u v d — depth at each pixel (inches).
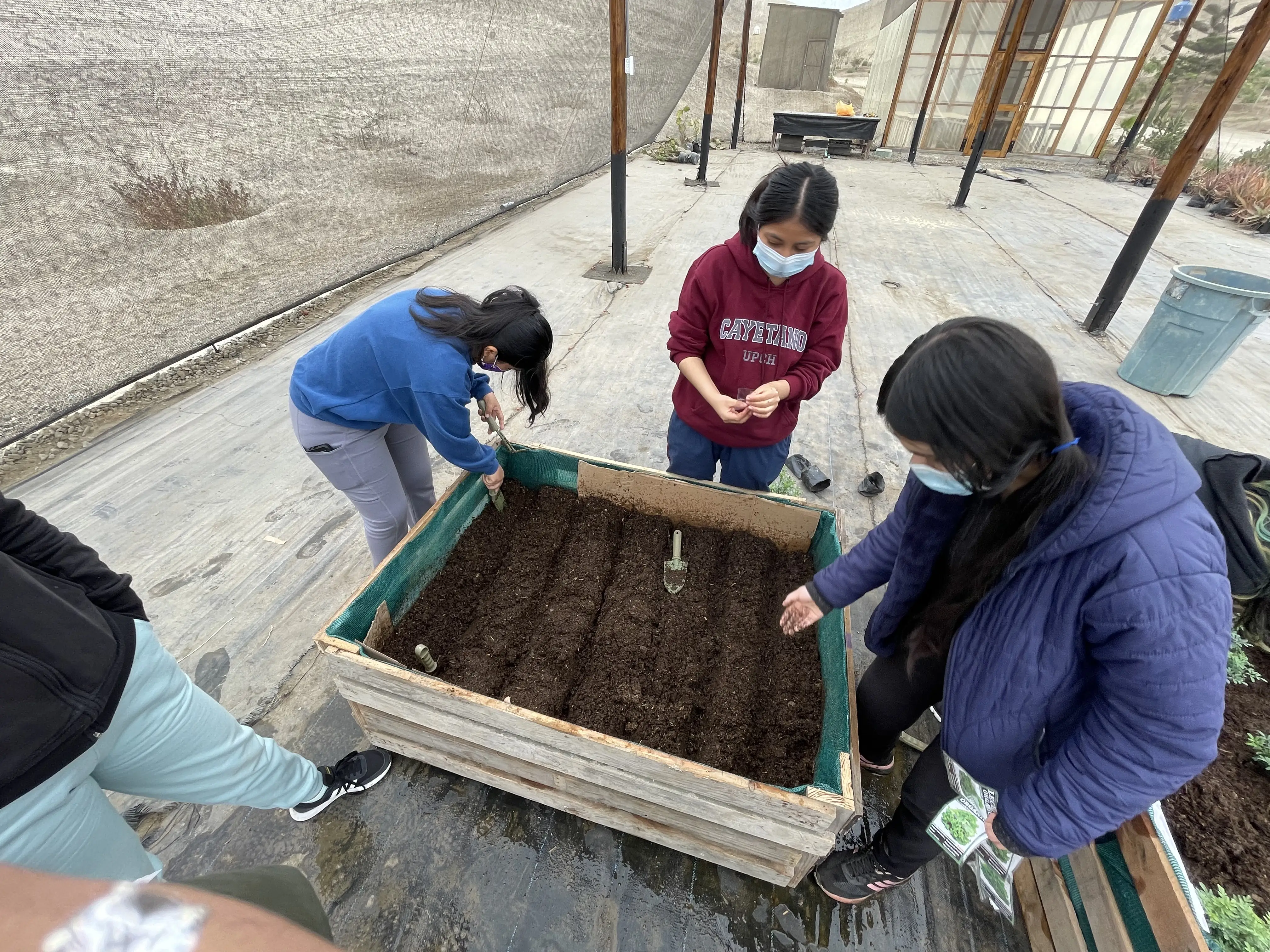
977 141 299.4
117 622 37.4
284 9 114.7
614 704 65.5
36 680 31.6
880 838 55.0
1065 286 214.4
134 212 114.7
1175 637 28.3
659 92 287.0
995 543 34.3
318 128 138.0
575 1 193.5
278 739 72.7
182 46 102.2
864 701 59.1
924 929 59.4
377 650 66.7
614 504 90.6
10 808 31.2
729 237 249.3
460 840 64.2
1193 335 138.6
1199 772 30.8
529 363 65.2
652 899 60.6
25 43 84.1
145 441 120.3
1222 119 137.9
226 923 16.6
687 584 79.9
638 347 163.6
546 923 58.7
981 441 26.8
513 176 214.8
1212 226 302.0
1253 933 42.6
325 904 59.1
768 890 61.5
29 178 93.9
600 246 235.9
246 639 83.8
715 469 92.8
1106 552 29.7
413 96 153.5
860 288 207.9
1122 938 45.6
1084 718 35.4
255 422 127.3
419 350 60.7
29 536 33.3
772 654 70.5
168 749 41.2
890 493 115.6
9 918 15.6
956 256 242.5
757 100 616.4
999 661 37.2
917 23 451.8
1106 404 31.9
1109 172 409.7
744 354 73.5
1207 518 29.8
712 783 46.7
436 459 123.3
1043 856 37.9
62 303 110.0
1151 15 402.3
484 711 52.1
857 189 355.3
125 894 16.6
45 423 115.7
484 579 80.3
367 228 169.0
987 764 42.6
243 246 137.7
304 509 106.0
